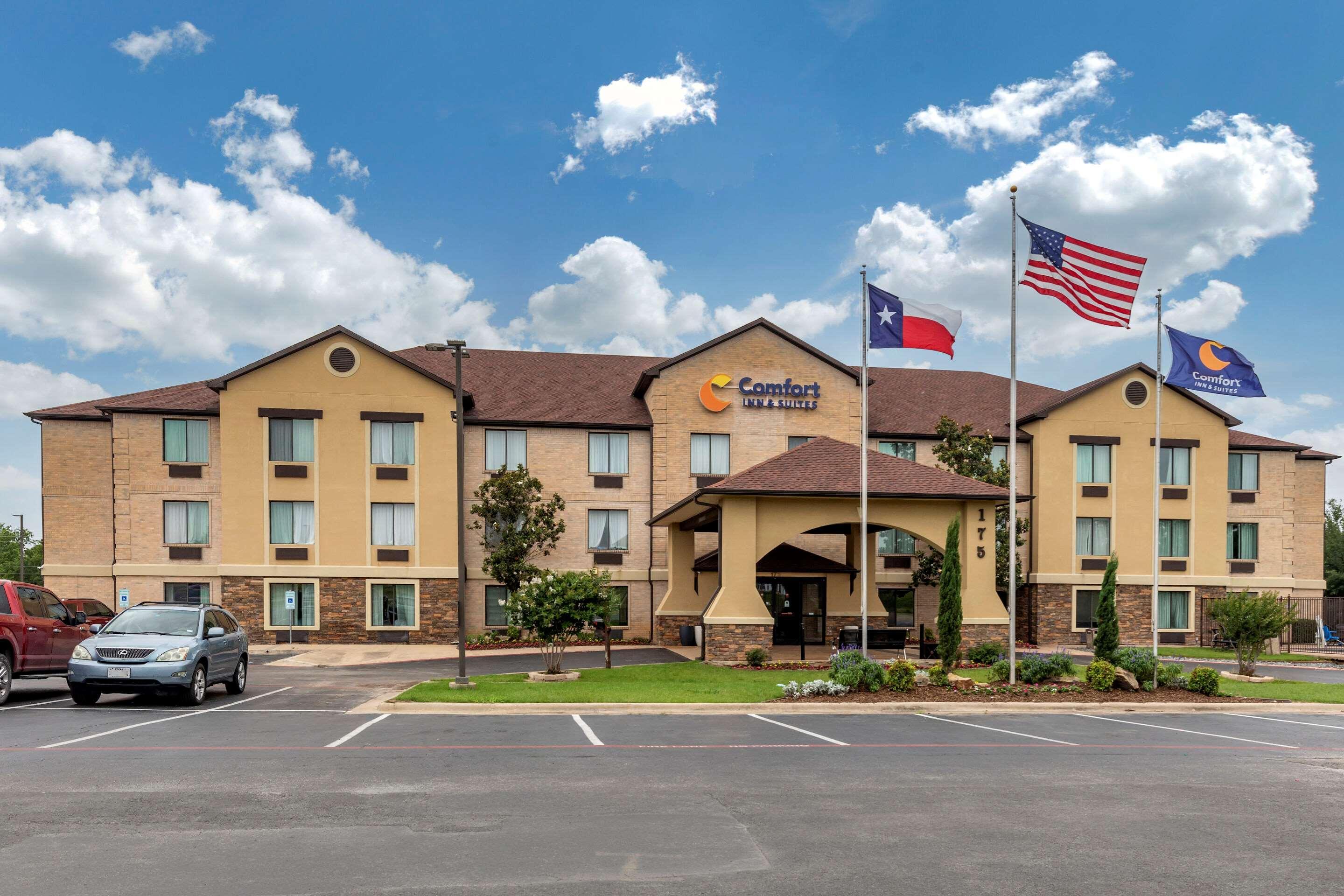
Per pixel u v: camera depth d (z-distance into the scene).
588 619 22.25
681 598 33.22
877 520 26.34
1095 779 10.98
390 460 34.38
